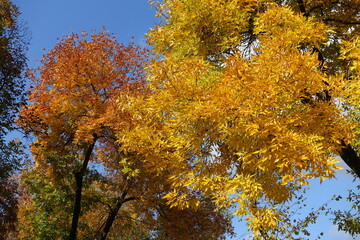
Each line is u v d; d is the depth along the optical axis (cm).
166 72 749
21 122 1442
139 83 1483
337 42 949
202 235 1627
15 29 1258
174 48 944
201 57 808
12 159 1253
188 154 793
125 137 798
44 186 1684
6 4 1348
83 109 1534
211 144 765
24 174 1684
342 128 652
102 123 1418
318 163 595
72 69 1498
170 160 767
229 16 820
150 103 777
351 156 836
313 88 639
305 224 920
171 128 759
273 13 724
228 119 663
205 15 826
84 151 1529
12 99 1226
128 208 1848
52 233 1602
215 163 768
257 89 600
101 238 1547
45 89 1550
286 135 588
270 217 677
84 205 1571
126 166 1380
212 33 866
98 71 1565
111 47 1603
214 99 620
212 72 802
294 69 606
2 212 1400
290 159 594
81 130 1369
